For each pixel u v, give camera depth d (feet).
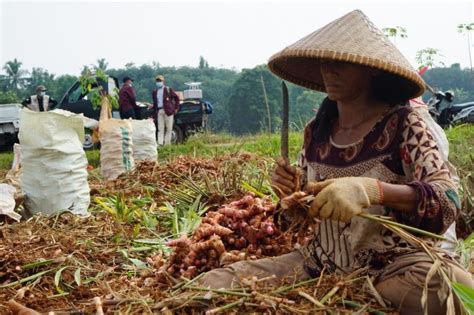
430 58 49.70
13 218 19.42
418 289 8.98
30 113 20.97
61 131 21.11
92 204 23.30
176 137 61.00
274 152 32.89
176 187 23.40
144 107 59.36
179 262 11.69
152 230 18.10
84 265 14.47
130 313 9.37
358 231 9.62
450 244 13.01
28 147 21.01
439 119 54.80
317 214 8.78
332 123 10.47
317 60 10.81
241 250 11.89
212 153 35.83
